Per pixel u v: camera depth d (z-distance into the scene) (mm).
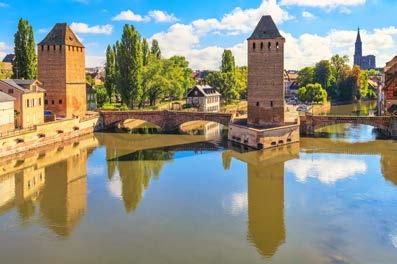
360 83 191625
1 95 78125
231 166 67000
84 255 36750
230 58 167000
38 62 104312
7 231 41781
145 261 35688
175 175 62031
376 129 105125
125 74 118562
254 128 84688
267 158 72438
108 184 57531
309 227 42281
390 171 62594
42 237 40344
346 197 51000
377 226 42281
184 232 41344
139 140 92375
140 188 55594
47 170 65000
